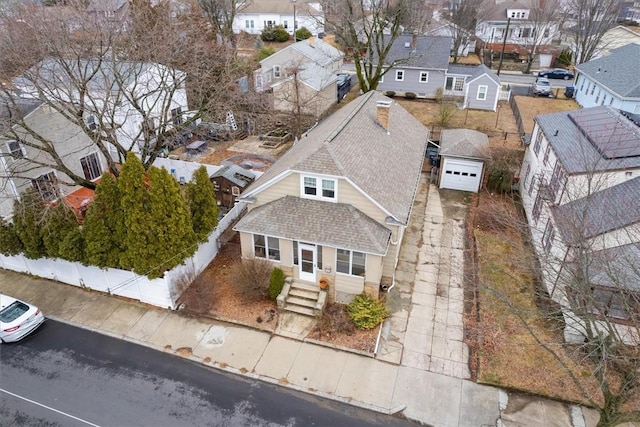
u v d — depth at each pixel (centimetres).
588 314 1165
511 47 5541
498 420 1323
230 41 4731
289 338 1617
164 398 1404
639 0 6744
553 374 1452
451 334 1633
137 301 1803
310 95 3616
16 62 1984
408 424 1322
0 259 1980
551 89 4378
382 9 3675
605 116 2144
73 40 2167
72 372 1497
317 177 1681
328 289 1753
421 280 1911
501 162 2584
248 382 1459
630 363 1168
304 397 1407
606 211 1540
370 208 1667
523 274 1919
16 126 2123
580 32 4559
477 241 2159
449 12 6147
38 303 1802
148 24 2673
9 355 1566
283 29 6322
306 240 1652
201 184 1850
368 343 1588
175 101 3059
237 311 1730
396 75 4253
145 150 2214
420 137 2473
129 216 1591
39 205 1775
